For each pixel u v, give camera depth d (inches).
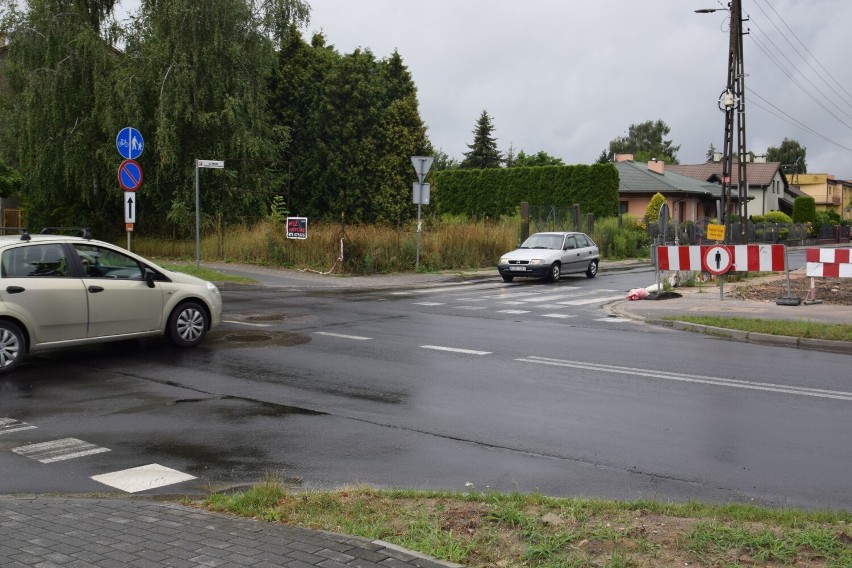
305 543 165.6
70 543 166.2
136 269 437.4
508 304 720.3
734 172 2792.8
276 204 1247.5
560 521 182.5
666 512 193.0
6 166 1289.4
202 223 1180.5
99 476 236.4
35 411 313.9
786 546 165.0
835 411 321.4
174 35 1172.5
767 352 468.8
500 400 338.0
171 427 291.4
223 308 657.6
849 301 703.1
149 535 171.6
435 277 1011.3
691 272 878.4
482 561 158.7
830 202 3892.7
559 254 986.7
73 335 404.5
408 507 193.8
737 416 313.0
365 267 1007.0
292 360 425.4
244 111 1229.1
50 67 1216.2
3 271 384.2
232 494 212.4
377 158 1624.0
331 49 1669.5
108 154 1190.3
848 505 215.0
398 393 349.7
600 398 343.6
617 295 810.2
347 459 253.8
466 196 2156.7
